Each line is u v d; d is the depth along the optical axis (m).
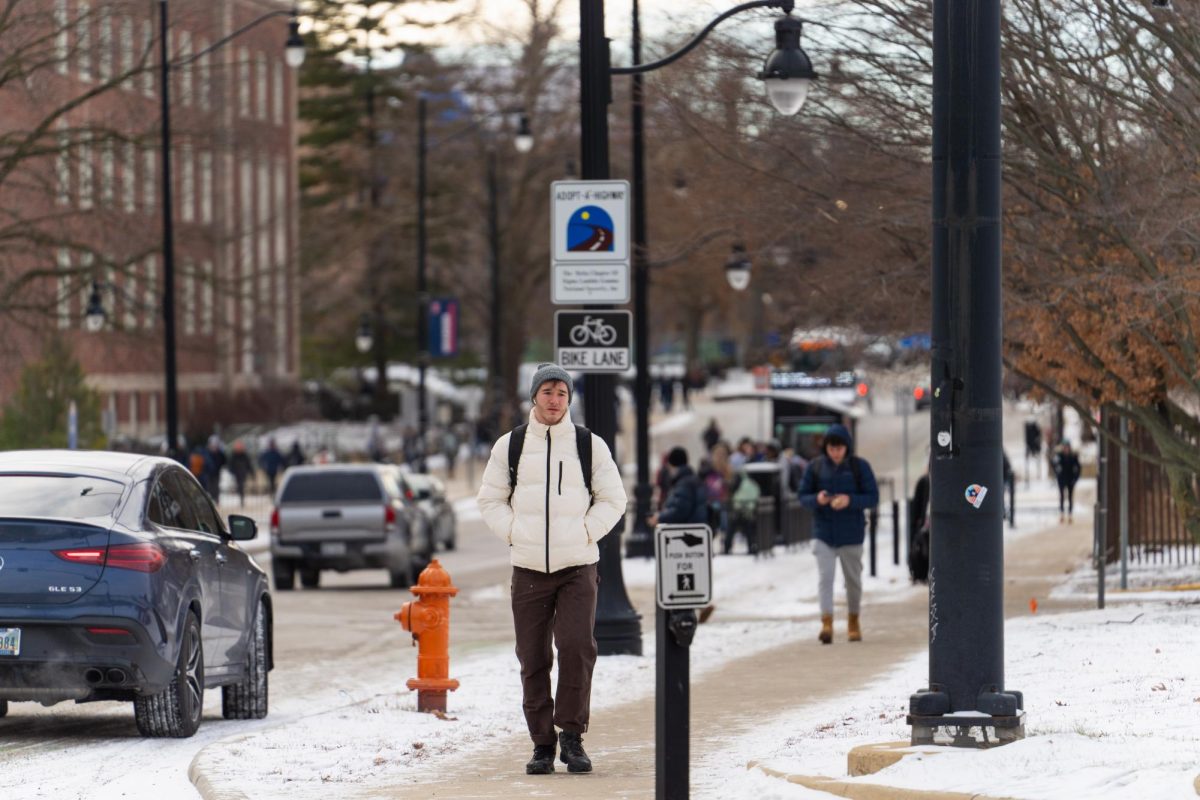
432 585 35.47
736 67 54.22
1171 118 46.66
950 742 23.59
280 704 40.94
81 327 130.12
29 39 102.94
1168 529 69.25
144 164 119.19
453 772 28.03
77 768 30.02
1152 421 52.84
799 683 39.91
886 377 74.44
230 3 167.62
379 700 37.91
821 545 50.09
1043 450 172.75
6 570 32.19
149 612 32.41
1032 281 49.53
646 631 57.53
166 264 99.94
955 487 23.81
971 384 23.91
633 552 89.12
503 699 38.12
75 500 33.47
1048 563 80.06
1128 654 37.31
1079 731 25.38
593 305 45.06
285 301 173.12
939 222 24.11
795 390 115.06
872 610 62.97
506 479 27.12
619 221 44.75
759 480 103.50
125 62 132.25
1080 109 47.59
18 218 109.38
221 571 36.09
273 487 154.50
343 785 26.61
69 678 32.12
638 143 79.38
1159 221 44.91
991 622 23.80
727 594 72.81
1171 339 51.41
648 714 36.19
